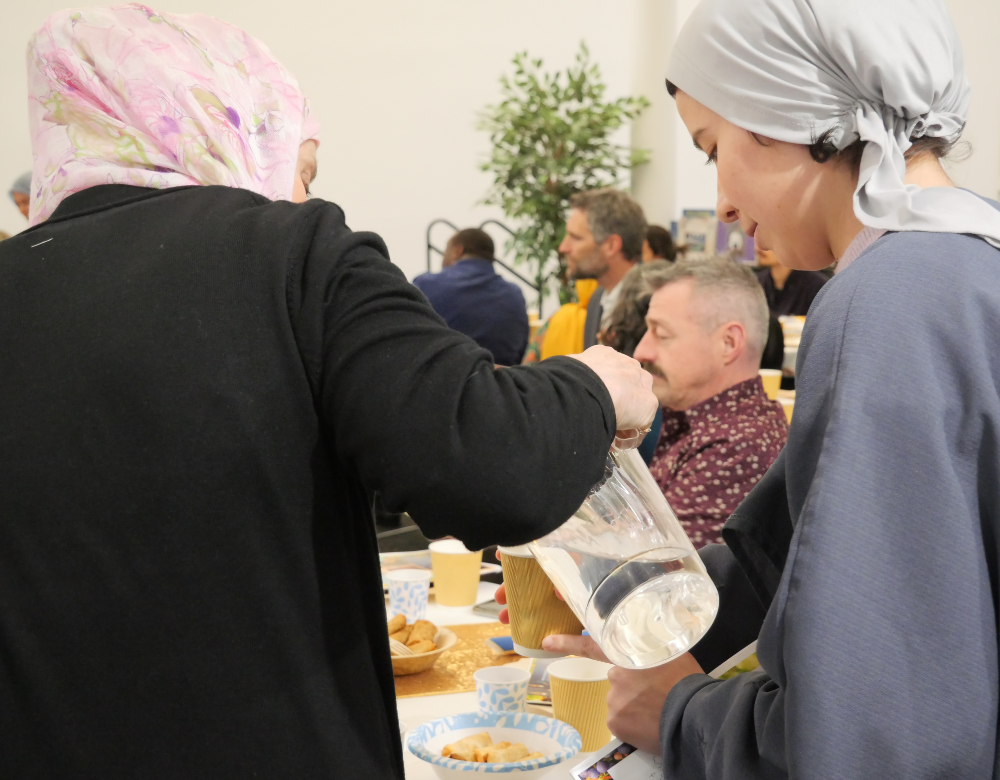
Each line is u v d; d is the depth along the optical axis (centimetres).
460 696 125
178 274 64
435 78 672
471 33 673
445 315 437
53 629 62
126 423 62
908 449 65
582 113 631
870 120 74
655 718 92
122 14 74
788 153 79
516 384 64
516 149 655
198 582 62
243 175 73
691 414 186
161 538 61
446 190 682
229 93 74
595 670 115
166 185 70
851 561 64
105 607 61
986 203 73
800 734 63
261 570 62
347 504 67
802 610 64
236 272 64
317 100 658
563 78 690
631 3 686
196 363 62
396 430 60
